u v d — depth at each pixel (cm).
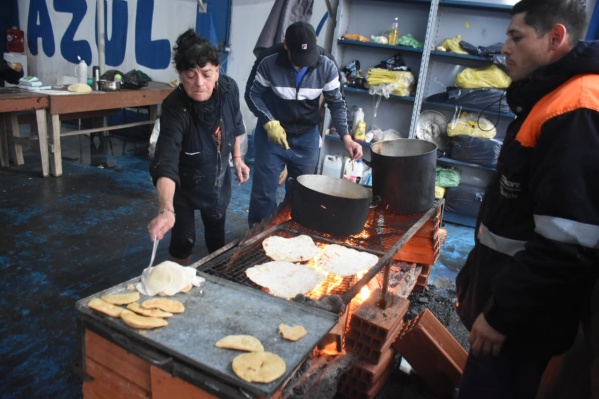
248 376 99
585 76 111
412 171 209
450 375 196
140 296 129
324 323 123
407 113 472
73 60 655
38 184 423
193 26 559
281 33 389
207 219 245
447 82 450
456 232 417
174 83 570
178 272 136
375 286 214
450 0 405
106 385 125
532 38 120
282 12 390
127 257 308
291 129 297
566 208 105
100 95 454
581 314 127
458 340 245
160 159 186
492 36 426
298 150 306
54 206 379
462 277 162
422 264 272
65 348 216
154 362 106
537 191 112
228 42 546
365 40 449
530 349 129
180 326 117
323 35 495
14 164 466
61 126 651
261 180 307
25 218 350
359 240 195
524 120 128
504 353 132
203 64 179
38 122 423
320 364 169
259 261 169
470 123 423
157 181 182
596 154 103
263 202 312
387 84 436
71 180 443
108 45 625
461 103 416
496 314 121
